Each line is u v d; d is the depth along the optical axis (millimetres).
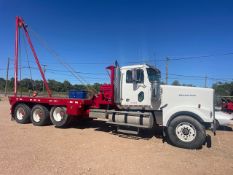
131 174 5316
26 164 5695
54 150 6980
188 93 8305
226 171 5703
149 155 6816
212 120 7859
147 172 5473
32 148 7121
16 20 13062
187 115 8016
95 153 6812
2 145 7355
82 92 10875
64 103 10711
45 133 9461
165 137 9086
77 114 10359
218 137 9781
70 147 7363
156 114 8977
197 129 7656
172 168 5801
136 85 9289
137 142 8344
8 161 5871
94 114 10133
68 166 5668
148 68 9242
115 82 9688
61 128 10758
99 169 5551
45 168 5480
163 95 8594
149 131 10297
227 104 14500
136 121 8930
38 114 11422
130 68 9461
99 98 10211
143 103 9094
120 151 7113
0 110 18391
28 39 13141
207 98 8070
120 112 9320
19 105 12102
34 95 13469
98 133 9719
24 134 9133
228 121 10875
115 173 5344
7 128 10398
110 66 9875
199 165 6086
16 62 13156
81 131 10102
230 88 36406
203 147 7953
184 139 7816
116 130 10375
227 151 7539
